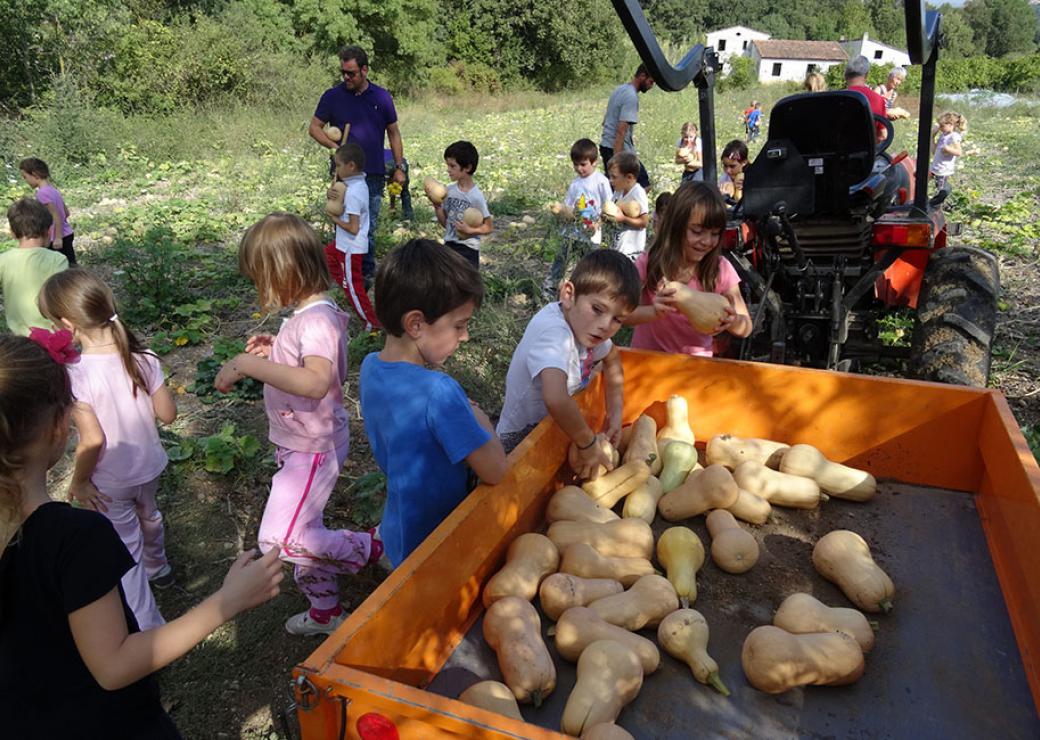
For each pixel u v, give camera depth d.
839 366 4.50
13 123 16.28
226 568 3.79
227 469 4.46
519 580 2.21
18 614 1.63
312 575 3.13
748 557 2.42
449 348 2.34
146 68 20.53
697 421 3.20
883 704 1.93
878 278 4.81
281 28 30.44
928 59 4.25
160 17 24.91
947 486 2.83
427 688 1.96
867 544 2.52
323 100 7.95
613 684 1.87
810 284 4.49
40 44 19.67
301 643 3.29
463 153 6.47
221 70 21.39
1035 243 9.26
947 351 4.33
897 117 7.19
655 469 2.94
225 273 8.16
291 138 18.41
